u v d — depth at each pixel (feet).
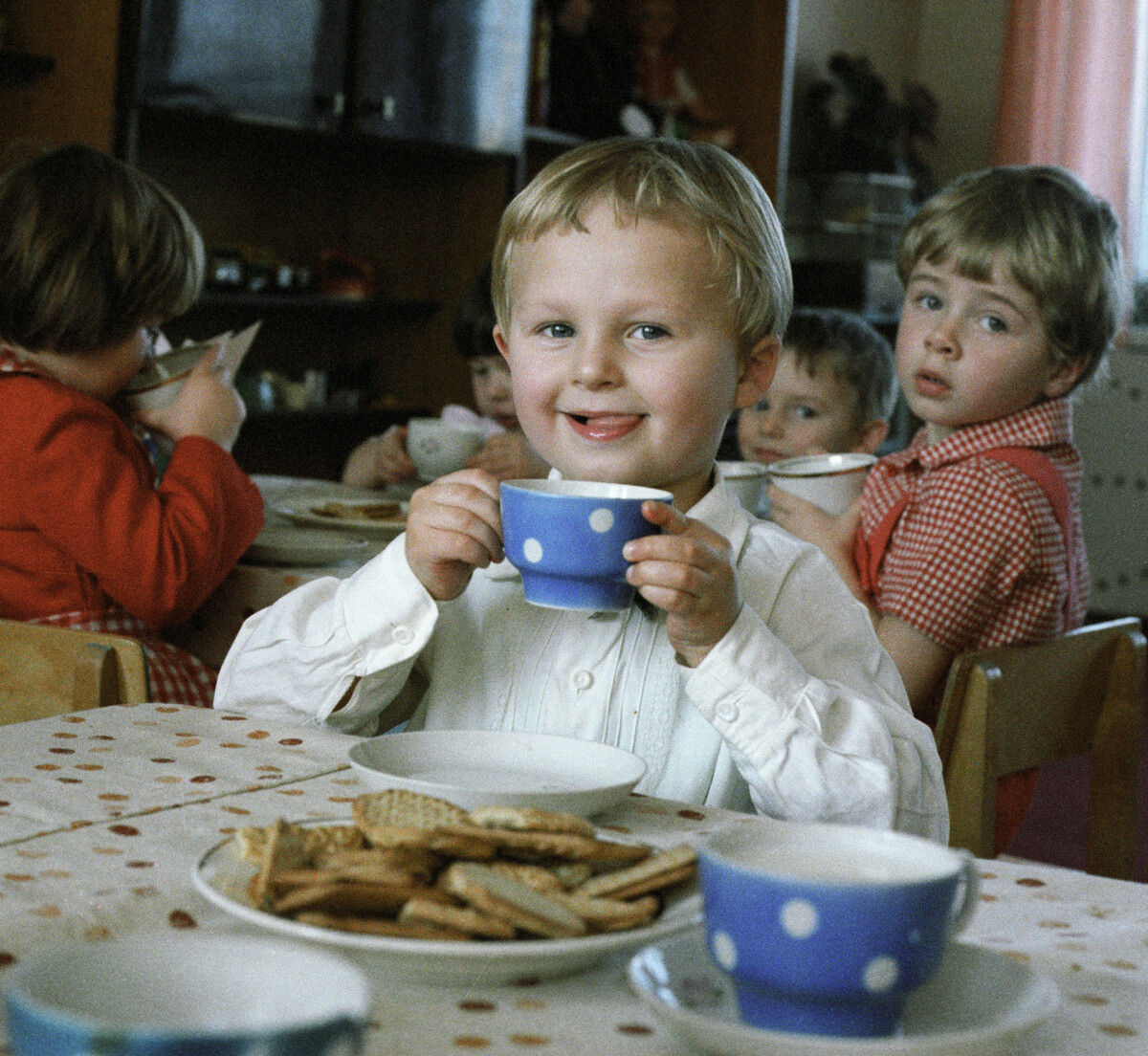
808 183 16.31
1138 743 4.59
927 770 2.99
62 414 5.24
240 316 12.28
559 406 3.24
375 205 12.92
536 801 2.23
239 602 5.61
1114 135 16.55
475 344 8.41
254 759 2.68
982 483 5.11
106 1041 1.01
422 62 11.17
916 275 5.55
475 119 11.68
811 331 7.64
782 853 1.61
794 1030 1.47
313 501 6.75
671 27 14.32
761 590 3.27
